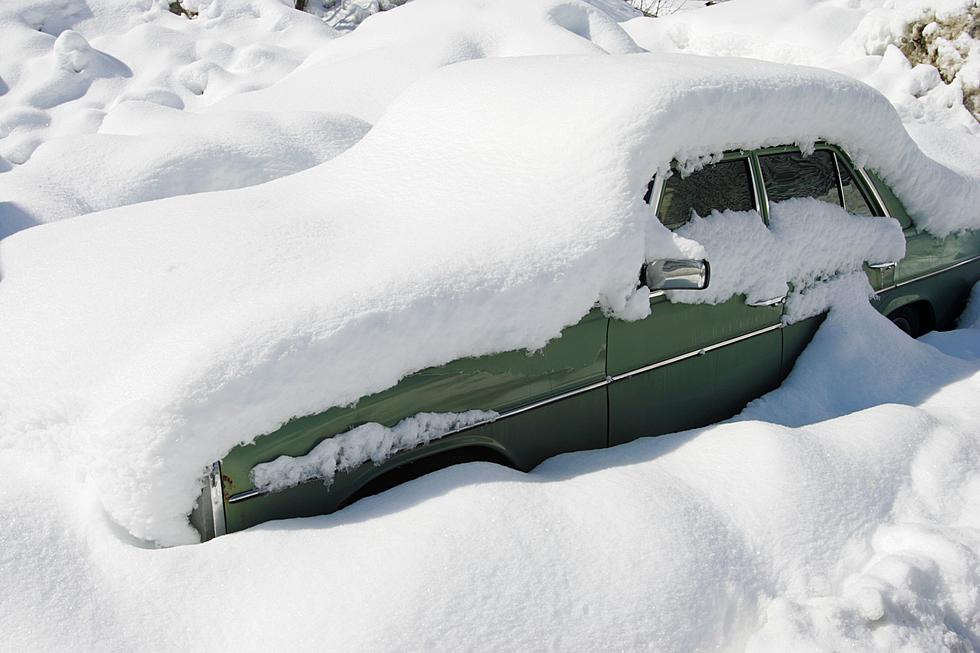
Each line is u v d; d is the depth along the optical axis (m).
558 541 2.24
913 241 4.27
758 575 2.36
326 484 2.37
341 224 3.25
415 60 9.12
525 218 2.89
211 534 2.24
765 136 3.46
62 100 12.36
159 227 3.40
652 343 3.08
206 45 13.81
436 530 2.19
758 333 3.49
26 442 2.48
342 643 1.91
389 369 2.42
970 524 2.70
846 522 2.57
